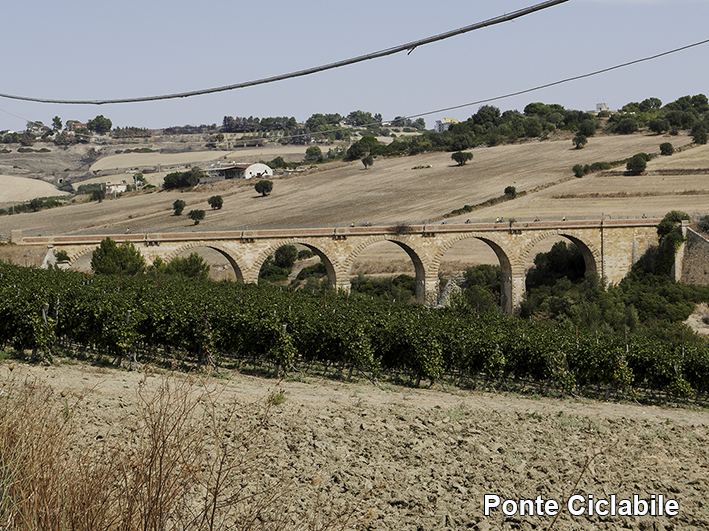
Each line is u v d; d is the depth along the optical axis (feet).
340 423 58.03
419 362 99.40
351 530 33.17
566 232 248.11
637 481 46.62
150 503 21.25
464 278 277.23
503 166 483.51
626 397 106.83
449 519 36.88
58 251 201.36
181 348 99.60
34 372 67.67
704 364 103.40
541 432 61.11
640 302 216.74
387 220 368.68
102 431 41.57
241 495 33.53
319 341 100.37
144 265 202.80
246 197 470.80
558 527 37.14
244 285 176.55
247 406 55.31
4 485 20.63
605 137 532.73
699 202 333.21
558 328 142.41
